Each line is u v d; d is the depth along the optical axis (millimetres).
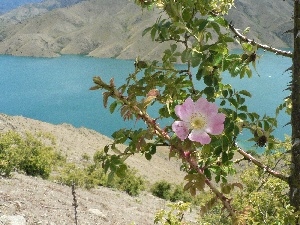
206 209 2066
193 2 2312
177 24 2252
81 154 42969
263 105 114062
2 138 20875
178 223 3271
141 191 31750
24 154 22203
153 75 2457
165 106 2424
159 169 50500
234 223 1974
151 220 19391
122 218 17500
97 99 143250
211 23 2160
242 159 2604
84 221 14445
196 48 2281
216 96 2369
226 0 2764
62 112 124438
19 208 13102
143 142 1988
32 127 48156
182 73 2445
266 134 2408
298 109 2424
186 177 2000
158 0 2568
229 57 2236
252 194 3928
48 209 14102
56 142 45281
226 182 2139
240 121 2328
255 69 2398
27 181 18281
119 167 2016
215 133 1756
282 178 2543
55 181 22594
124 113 2004
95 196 21609
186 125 1778
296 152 2455
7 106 133375
